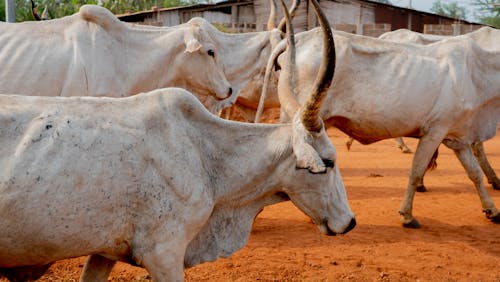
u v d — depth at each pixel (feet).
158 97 10.77
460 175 32.27
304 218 22.71
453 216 23.85
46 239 9.46
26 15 64.23
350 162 35.32
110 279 16.06
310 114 11.01
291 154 11.61
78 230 9.64
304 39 20.79
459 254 19.30
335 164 11.73
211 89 20.30
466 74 21.36
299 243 19.71
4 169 9.02
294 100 12.10
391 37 34.12
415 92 20.61
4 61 16.58
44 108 9.72
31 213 9.17
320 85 10.66
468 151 22.66
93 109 10.11
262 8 67.72
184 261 11.65
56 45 17.11
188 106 10.97
